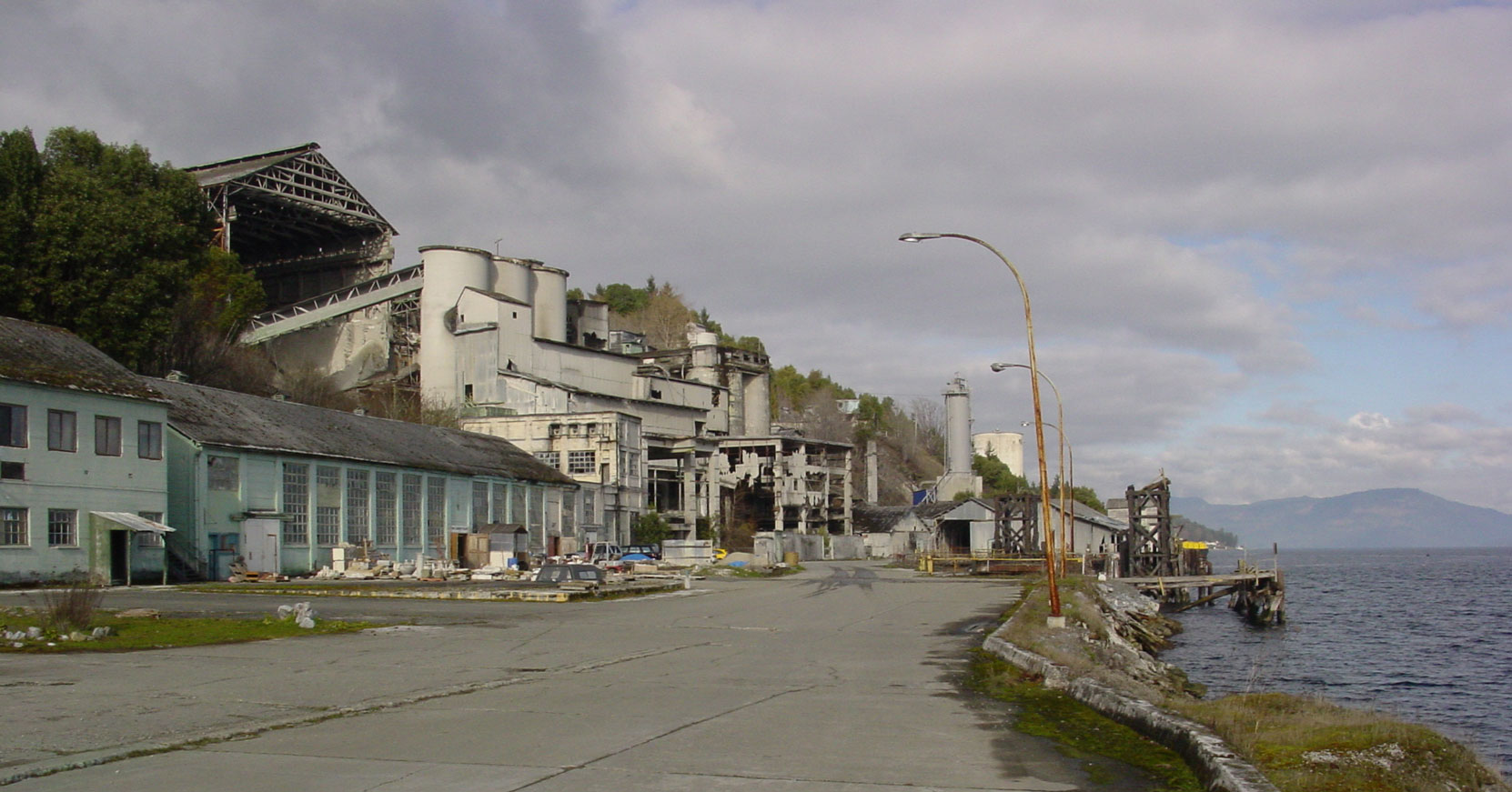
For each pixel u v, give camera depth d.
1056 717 14.43
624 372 111.25
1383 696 37.53
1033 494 89.00
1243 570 72.31
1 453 41.19
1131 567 80.12
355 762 10.88
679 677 18.06
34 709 13.84
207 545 49.78
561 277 118.94
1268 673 41.50
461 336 99.44
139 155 74.00
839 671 19.17
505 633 25.92
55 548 43.03
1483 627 63.97
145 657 19.59
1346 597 95.56
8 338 44.59
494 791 9.64
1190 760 11.38
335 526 58.09
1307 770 10.73
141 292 64.12
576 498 83.94
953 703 15.48
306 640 23.27
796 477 112.56
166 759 10.96
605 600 40.12
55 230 61.91
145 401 47.41
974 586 53.38
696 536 101.69
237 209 110.25
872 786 10.04
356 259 119.12
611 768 10.66
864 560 110.00
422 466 65.06
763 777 10.31
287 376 94.06
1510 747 28.22
